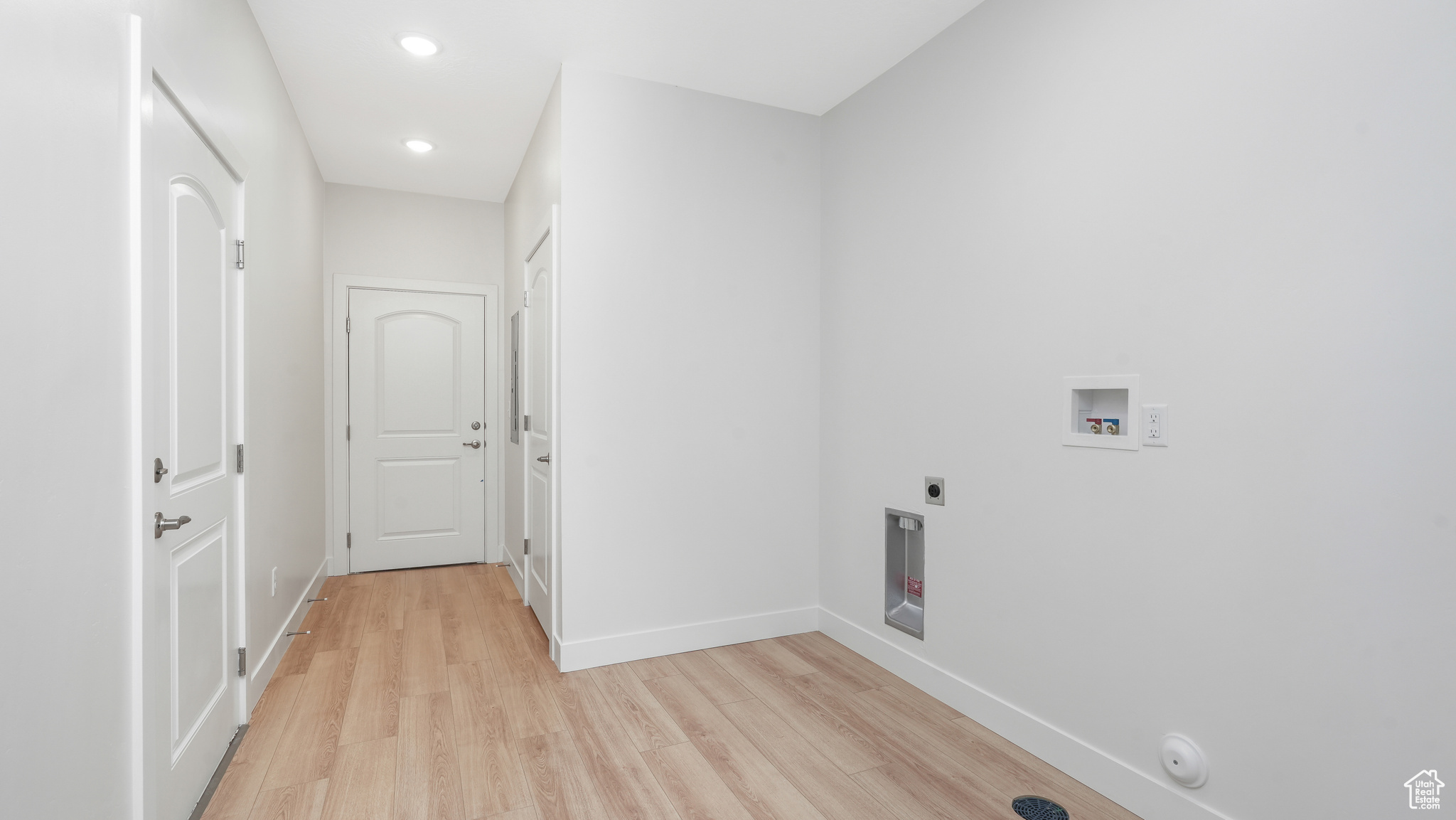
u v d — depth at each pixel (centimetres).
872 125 290
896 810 183
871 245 290
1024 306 216
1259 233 155
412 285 444
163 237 156
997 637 226
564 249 276
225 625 209
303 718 234
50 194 105
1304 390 148
